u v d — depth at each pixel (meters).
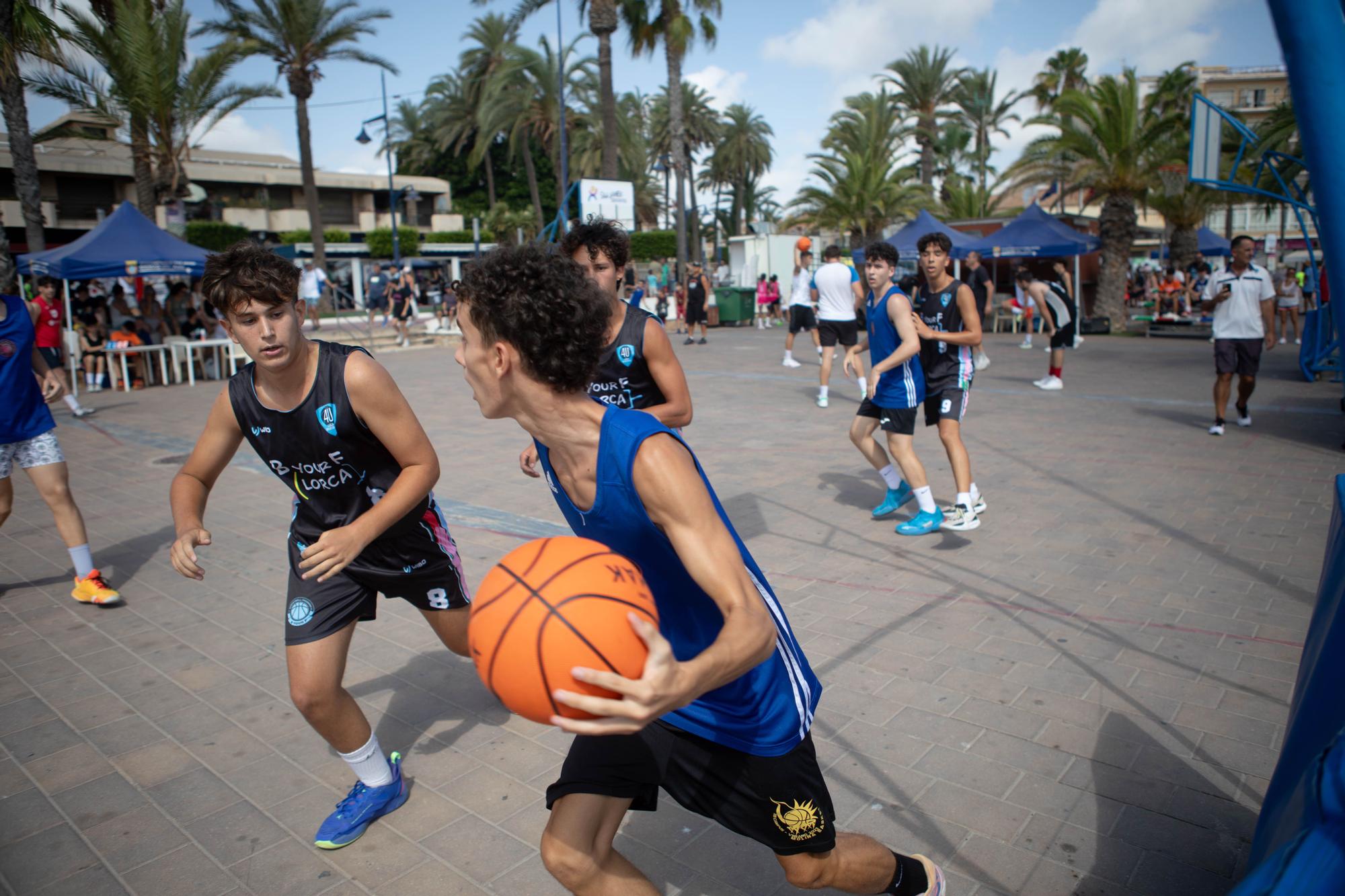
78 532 5.03
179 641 4.57
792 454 8.46
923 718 3.51
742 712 1.78
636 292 12.02
